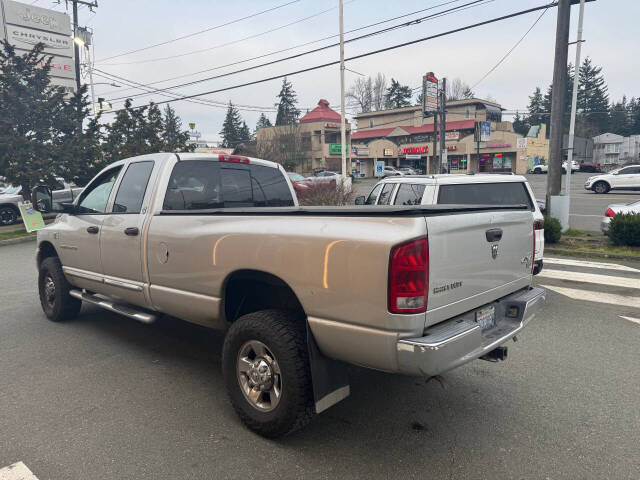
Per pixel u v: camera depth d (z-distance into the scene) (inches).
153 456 110.0
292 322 114.7
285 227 112.7
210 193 171.6
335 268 101.9
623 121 3737.7
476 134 1763.0
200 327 213.5
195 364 168.2
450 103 2058.3
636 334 198.1
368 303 97.3
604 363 166.9
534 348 182.7
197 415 130.4
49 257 221.0
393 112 2269.9
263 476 102.4
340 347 103.7
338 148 2208.4
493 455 110.1
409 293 94.0
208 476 102.4
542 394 142.9
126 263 163.2
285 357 109.8
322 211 107.7
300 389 109.6
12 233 587.5
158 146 743.7
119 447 114.0
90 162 682.2
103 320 223.9
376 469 104.8
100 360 172.1
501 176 241.9
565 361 169.2
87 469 105.0
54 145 634.2
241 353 121.7
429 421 126.9
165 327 212.7
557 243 423.5
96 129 692.7
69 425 124.7
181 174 162.7
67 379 155.0
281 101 3289.9
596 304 244.7
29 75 633.6
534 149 2094.0
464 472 103.4
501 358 121.3
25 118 619.5
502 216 122.2
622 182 961.5
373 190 291.3
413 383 151.7
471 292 111.7
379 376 157.8
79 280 196.2
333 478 101.7
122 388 148.0
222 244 126.3
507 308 130.1
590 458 108.5
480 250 113.7
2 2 972.6
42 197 203.6
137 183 167.0
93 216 181.8
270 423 114.0
